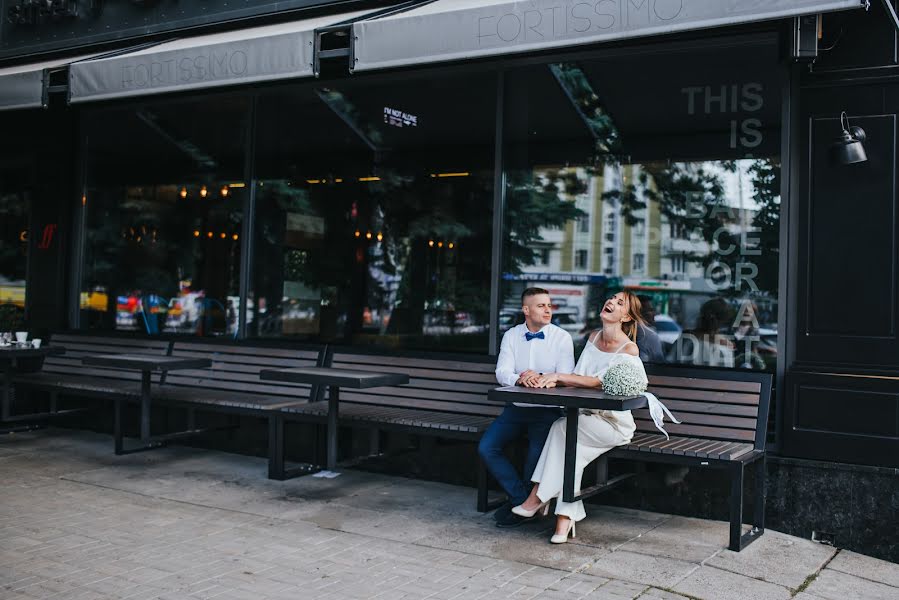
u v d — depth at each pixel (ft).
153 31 25.66
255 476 20.49
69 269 27.71
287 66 18.90
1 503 17.52
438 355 20.56
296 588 12.92
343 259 23.93
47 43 27.61
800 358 16.67
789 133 17.08
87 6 26.86
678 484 17.39
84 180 27.55
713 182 18.78
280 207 24.85
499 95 21.33
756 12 14.19
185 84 20.18
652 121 19.54
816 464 16.11
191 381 23.95
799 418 16.39
